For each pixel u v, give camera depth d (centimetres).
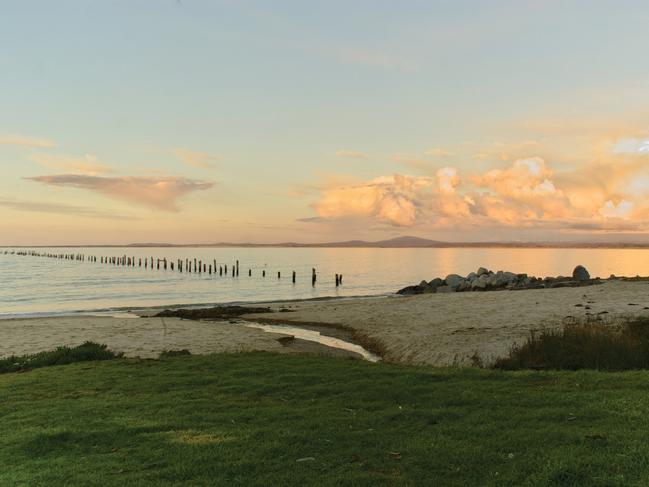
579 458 511
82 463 567
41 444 636
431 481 484
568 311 2212
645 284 3319
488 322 2086
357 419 702
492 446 570
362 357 1727
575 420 658
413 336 1967
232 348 1853
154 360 1317
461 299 3131
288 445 601
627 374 958
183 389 957
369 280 7456
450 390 861
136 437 653
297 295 5184
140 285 6469
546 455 529
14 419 770
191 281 7212
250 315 3078
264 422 712
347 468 525
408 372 1048
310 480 496
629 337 1256
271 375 1055
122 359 1370
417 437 615
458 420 686
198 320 2972
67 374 1132
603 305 2317
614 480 460
